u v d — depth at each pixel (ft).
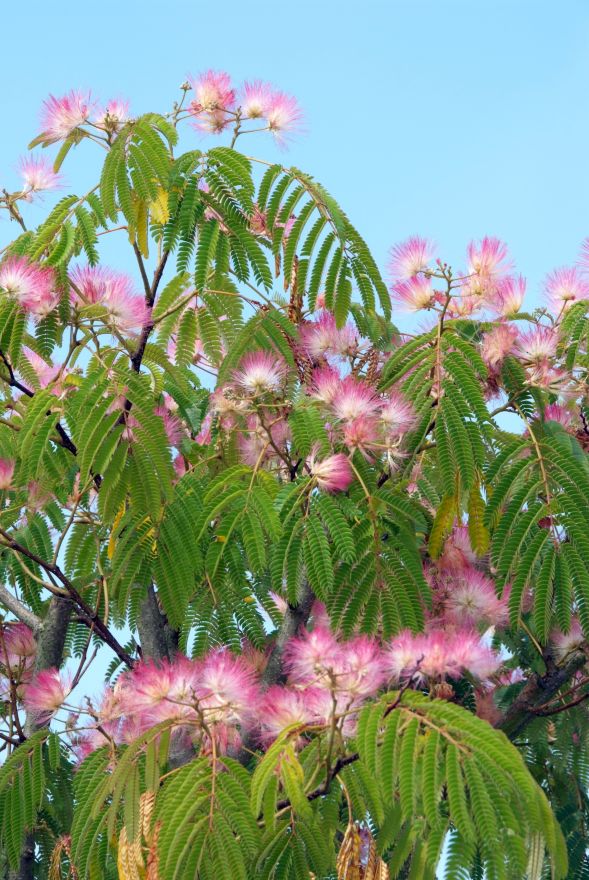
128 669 18.67
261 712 12.85
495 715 17.52
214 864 11.46
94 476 17.40
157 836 11.86
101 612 19.12
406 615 14.56
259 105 19.07
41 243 16.90
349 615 14.55
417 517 15.26
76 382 16.57
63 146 18.07
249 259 17.19
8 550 19.48
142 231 16.99
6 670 19.34
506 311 17.72
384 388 16.14
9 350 16.38
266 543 15.57
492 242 17.88
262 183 17.70
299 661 12.45
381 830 11.66
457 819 10.27
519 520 14.65
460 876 10.13
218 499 15.12
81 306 16.42
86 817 13.85
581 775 17.78
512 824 10.26
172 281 18.85
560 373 16.61
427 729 11.08
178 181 16.93
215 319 18.98
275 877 12.34
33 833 17.33
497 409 16.49
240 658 15.75
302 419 15.61
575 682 18.49
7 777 15.92
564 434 15.75
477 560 17.42
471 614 16.43
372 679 11.96
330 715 11.72
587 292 17.67
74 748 16.83
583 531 14.34
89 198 17.17
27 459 15.92
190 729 14.14
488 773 10.49
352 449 15.38
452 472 14.83
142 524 16.08
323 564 14.21
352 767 12.25
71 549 18.03
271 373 16.40
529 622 17.28
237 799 11.87
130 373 15.84
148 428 15.48
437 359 15.56
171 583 15.89
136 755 12.81
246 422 17.49
